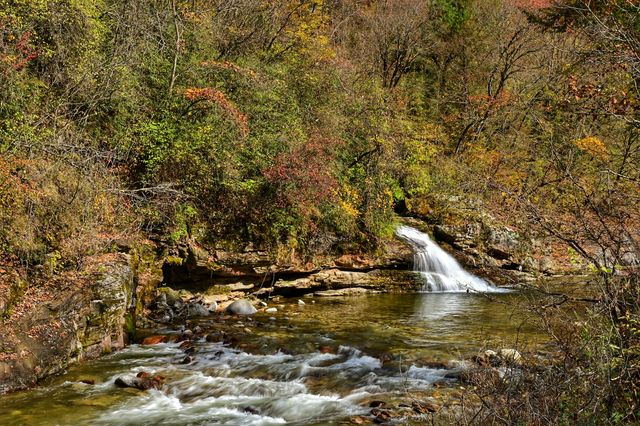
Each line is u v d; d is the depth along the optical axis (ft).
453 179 69.51
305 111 58.44
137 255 39.63
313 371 28.45
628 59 18.76
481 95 81.41
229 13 61.00
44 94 39.96
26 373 25.66
